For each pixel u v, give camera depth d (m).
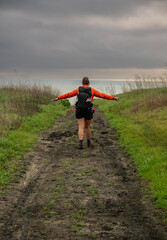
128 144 7.91
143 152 6.69
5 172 5.54
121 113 14.85
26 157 6.83
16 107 13.00
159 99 14.69
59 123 12.68
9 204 4.16
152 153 6.46
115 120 12.30
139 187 4.82
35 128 10.41
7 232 3.34
